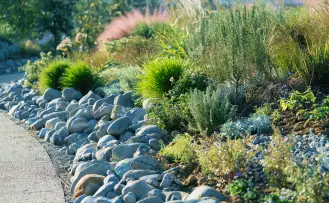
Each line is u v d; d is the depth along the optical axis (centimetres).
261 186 511
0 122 1050
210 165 558
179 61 891
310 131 589
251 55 756
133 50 1331
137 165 614
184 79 829
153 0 2373
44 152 785
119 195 558
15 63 2444
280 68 778
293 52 769
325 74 739
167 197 529
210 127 695
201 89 817
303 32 846
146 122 769
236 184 514
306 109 659
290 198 468
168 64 878
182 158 609
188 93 811
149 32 1498
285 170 491
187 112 744
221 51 781
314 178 460
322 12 828
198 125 691
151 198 514
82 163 658
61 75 1223
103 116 880
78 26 2872
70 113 945
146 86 882
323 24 807
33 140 869
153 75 874
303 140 584
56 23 2991
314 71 741
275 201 469
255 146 575
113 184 576
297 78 747
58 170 700
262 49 748
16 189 614
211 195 505
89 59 1370
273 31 824
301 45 810
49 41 2962
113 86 1088
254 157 549
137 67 1120
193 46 908
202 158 569
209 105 706
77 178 619
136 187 545
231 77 768
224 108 705
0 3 2956
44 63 1445
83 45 1577
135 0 2834
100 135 793
